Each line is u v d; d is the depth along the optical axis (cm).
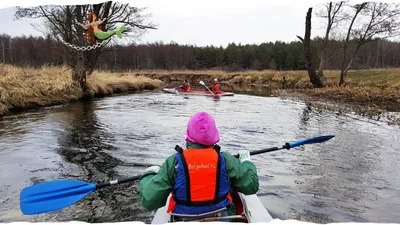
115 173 480
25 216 346
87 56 1516
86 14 1348
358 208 370
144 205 239
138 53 6419
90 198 394
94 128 804
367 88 1562
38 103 1153
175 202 230
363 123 895
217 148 237
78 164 521
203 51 7031
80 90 1455
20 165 516
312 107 1262
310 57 1941
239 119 968
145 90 2206
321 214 355
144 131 776
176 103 1391
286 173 486
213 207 226
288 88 2364
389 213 357
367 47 3391
